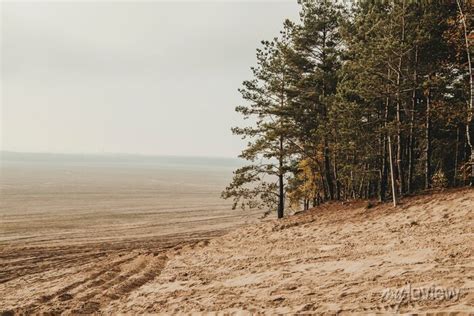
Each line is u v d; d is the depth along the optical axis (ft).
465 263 28.68
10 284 58.90
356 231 56.29
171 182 495.00
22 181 406.41
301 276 35.45
